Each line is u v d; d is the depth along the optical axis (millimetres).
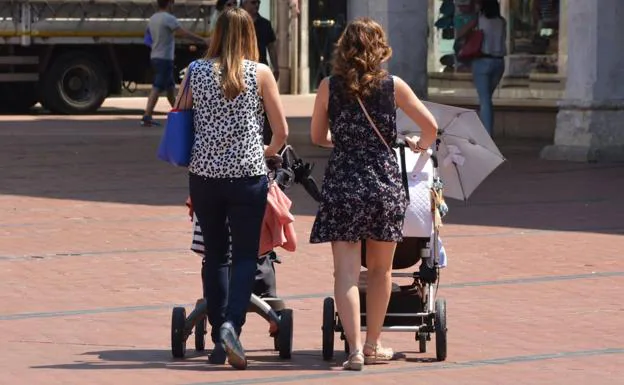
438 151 18531
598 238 27844
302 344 18891
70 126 54781
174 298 21844
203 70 17000
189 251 26328
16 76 60656
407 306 17953
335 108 16781
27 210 31578
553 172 39156
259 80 17016
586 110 41688
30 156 43062
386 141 16828
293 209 31938
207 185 16969
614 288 22734
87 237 27828
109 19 61000
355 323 16953
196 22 61938
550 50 48781
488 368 17188
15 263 24812
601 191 35094
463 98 51344
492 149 18250
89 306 21188
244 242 17062
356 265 16938
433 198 17578
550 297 21984
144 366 17328
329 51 76250
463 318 20391
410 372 16984
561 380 16516
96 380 16438
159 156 17281
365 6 45375
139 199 33625
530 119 49875
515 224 29703
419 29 44906
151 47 55312
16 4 59094
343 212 16609
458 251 26266
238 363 16984
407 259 17969
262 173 17031
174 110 17219
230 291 17047
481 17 45781
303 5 75250
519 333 19344
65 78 61531
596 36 41312
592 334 19266
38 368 17109
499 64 45844
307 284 23078
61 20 60062
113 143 47562
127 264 24844
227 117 16891
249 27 17172
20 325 19781
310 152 44531
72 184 36375
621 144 41938
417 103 16922
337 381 16469
